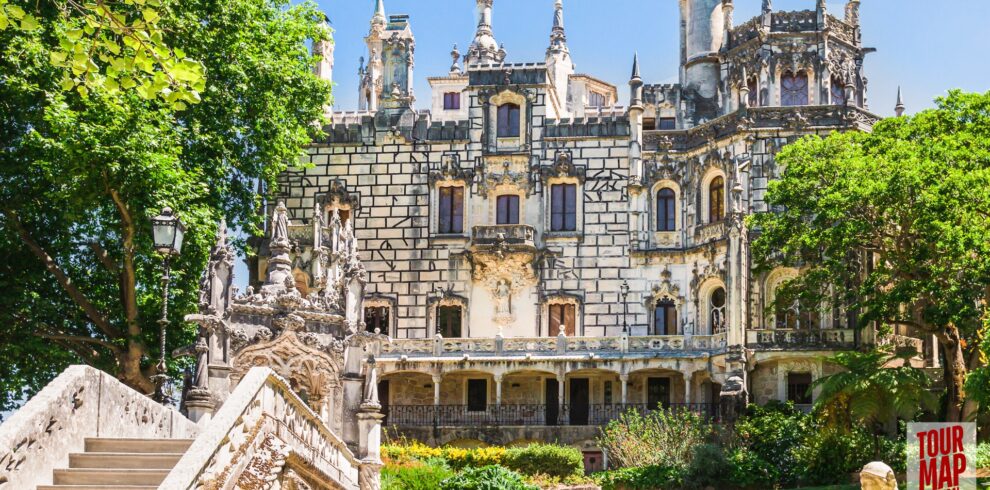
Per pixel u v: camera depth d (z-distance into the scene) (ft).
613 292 201.46
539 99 208.74
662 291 199.93
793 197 167.12
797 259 176.86
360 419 101.91
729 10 219.20
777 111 196.75
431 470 131.13
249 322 100.01
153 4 60.23
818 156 169.99
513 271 203.72
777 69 207.92
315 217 190.90
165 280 94.43
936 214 145.38
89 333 140.56
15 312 130.21
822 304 188.03
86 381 68.69
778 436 154.71
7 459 59.00
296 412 80.02
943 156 151.43
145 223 123.95
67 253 135.44
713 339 187.93
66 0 63.77
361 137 210.18
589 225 204.23
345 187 208.85
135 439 68.80
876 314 155.84
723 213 197.47
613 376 197.57
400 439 182.39
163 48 60.90
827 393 149.79
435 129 209.67
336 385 102.47
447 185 208.64
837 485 137.90
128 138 119.34
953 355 152.35
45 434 63.62
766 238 172.35
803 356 181.98
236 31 142.92
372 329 205.57
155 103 130.82
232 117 145.28
